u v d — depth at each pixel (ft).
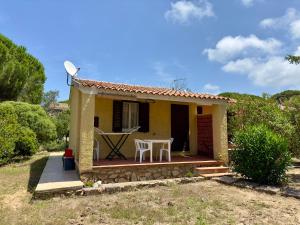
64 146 61.41
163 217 16.30
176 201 19.92
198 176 28.53
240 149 26.91
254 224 15.20
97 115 32.24
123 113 34.04
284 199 20.59
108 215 16.78
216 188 24.22
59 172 28.30
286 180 25.49
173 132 37.01
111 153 32.22
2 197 20.86
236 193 22.41
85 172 24.02
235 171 27.48
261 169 24.97
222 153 31.55
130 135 34.09
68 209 17.89
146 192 22.81
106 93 25.85
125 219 16.07
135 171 26.50
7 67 59.00
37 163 38.83
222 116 32.32
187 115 38.60
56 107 106.32
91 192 21.91
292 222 15.52
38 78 73.05
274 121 36.40
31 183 25.26
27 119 49.80
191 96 30.01
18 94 64.64
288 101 37.70
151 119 35.68
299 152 33.17
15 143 40.34
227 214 16.98
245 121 39.09
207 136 36.65
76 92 32.14
